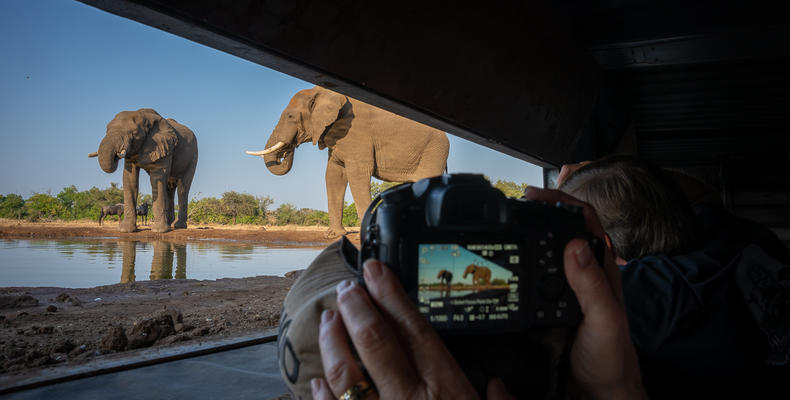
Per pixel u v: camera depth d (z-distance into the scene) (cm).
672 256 105
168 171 2120
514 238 64
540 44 302
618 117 483
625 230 108
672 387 93
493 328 64
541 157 377
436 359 56
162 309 481
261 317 430
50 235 2383
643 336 93
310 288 72
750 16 312
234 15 152
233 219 4669
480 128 291
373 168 1388
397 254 62
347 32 185
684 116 612
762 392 91
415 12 207
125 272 885
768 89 487
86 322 409
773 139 759
